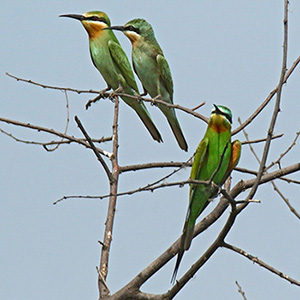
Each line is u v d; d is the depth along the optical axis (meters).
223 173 10.76
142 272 9.88
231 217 8.73
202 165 10.95
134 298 9.75
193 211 10.81
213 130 10.96
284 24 8.72
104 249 10.47
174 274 9.81
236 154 10.63
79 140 11.84
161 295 9.65
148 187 8.20
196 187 10.74
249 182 10.23
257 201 8.38
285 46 8.63
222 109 10.99
